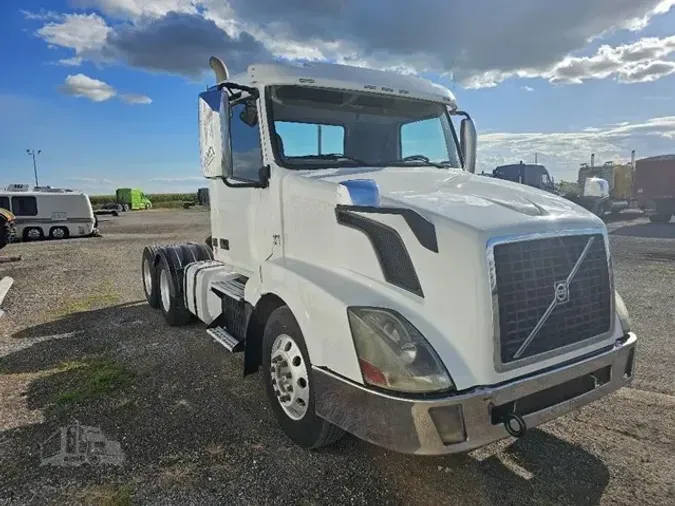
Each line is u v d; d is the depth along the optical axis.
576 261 2.85
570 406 2.78
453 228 2.62
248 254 4.38
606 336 3.01
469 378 2.50
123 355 5.13
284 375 3.32
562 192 25.17
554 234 2.78
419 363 2.48
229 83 3.83
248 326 3.74
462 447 2.42
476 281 2.53
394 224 2.78
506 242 2.60
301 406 3.19
